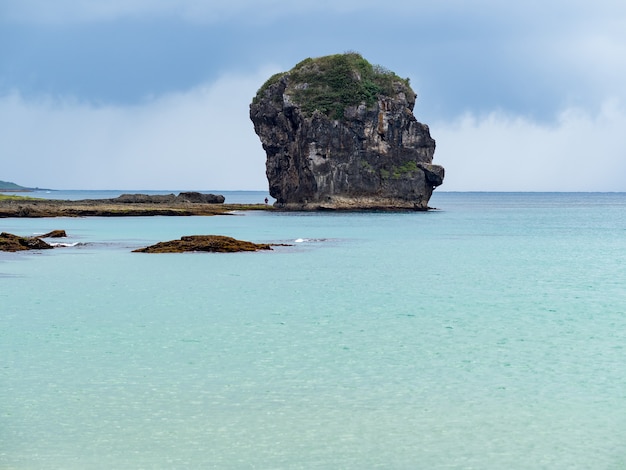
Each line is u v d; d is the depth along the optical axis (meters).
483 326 32.62
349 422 20.23
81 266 54.88
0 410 21.08
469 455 18.20
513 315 35.38
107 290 43.09
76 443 18.83
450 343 29.20
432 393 22.62
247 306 37.84
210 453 18.25
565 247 74.19
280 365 25.72
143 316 34.97
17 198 161.88
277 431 19.59
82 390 22.86
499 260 61.03
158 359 26.53
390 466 17.59
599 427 19.94
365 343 29.16
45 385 23.34
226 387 23.17
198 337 30.25
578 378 24.23
